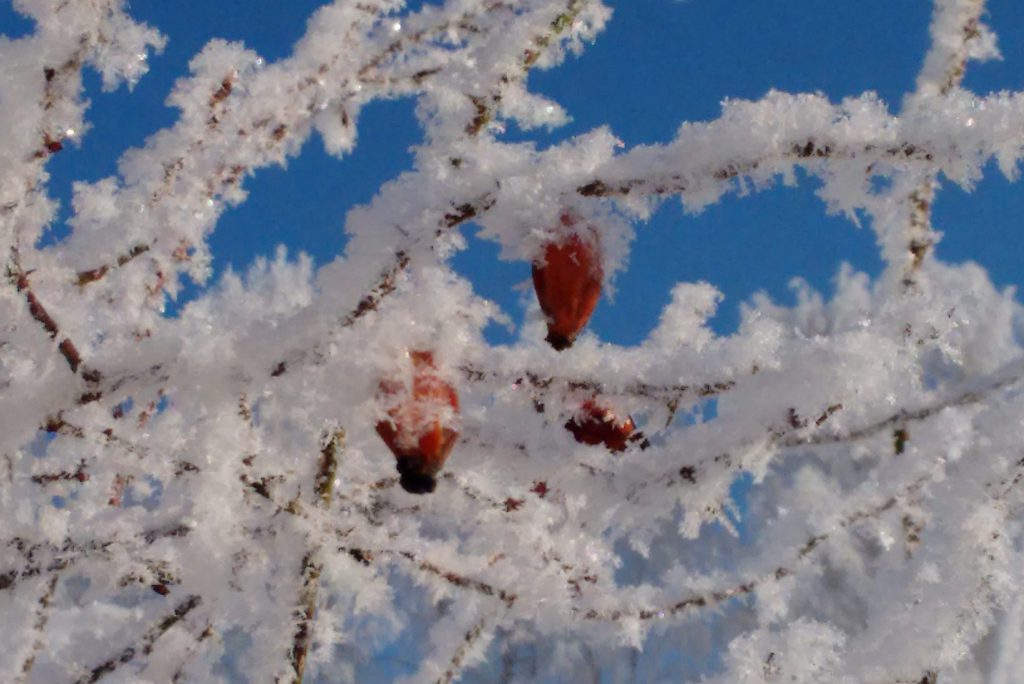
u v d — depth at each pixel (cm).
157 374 65
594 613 72
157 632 73
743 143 63
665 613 72
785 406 65
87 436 67
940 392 67
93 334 70
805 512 75
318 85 72
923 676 70
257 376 64
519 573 72
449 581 72
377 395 64
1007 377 67
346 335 64
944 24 69
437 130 66
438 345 64
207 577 70
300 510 70
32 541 69
